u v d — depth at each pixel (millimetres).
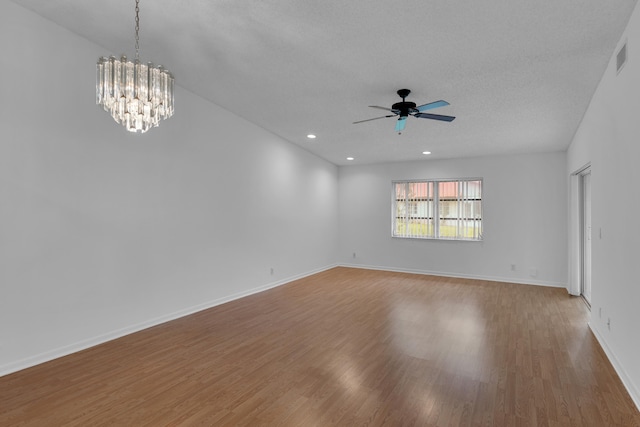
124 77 2074
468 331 3943
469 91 3979
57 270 3268
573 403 2473
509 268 6598
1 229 2904
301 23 2982
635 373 2506
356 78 3889
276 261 6242
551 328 4039
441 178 7219
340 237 8297
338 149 6914
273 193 6152
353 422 2260
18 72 3002
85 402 2500
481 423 2244
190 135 4598
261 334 3865
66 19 3184
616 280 2986
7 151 2938
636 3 2400
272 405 2465
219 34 3254
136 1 2596
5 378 2846
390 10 2709
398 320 4340
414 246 7520
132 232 3920
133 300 3930
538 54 3158
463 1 2535
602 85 3424
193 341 3664
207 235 4855
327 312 4680
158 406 2453
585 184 5465
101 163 3625
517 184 6535
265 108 5031
